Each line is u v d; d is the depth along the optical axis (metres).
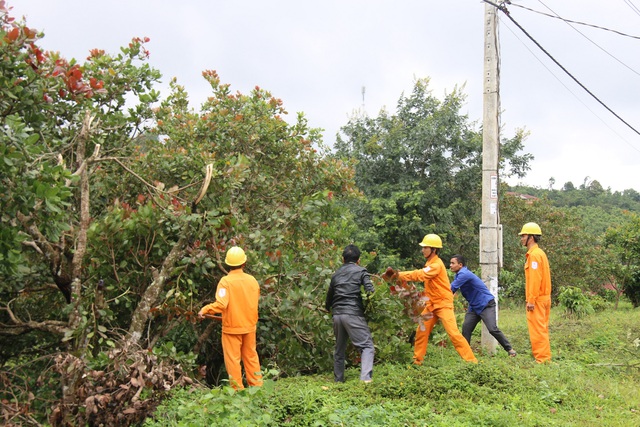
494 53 10.27
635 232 19.36
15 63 6.32
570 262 22.12
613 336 11.30
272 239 8.19
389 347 8.55
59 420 5.81
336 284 7.66
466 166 20.44
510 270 23.11
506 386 7.05
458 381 7.00
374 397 6.64
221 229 7.72
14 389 6.78
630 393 7.30
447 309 8.70
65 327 6.73
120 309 7.79
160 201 7.64
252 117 10.73
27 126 6.79
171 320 7.69
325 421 5.64
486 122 10.26
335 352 7.65
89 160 7.00
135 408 5.66
